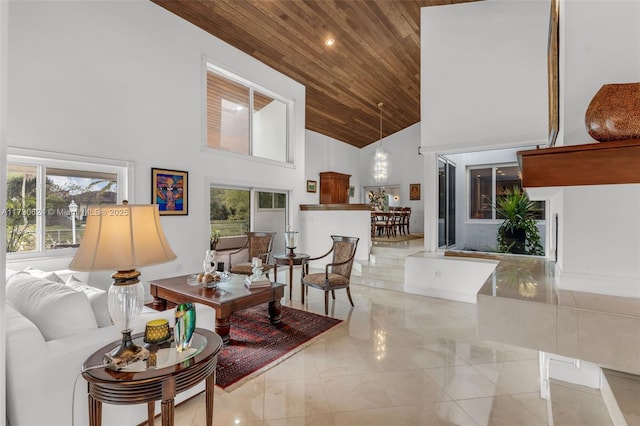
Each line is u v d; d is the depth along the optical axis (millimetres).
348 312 4066
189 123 4645
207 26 4738
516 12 4328
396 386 2367
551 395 1629
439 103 4887
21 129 3127
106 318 2102
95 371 1377
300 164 6820
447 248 5887
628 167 1302
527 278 2160
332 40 5246
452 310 4141
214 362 1613
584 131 1668
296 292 5148
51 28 3311
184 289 3295
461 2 4672
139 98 4047
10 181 3150
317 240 6664
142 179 4082
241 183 5500
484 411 2072
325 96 7160
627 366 1303
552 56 2381
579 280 1705
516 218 5570
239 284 3539
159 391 1356
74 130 3480
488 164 6352
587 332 1372
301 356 2848
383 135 9844
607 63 1616
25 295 1902
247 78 5531
